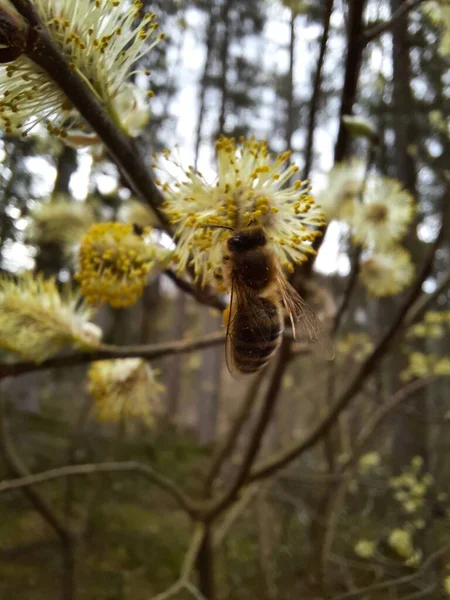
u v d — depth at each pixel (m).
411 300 0.07
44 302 0.05
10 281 0.05
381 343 0.07
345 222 0.07
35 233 0.07
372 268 0.07
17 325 0.05
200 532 0.08
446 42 0.07
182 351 0.06
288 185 0.06
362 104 0.10
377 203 0.07
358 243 0.07
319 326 0.05
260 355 0.05
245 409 0.10
